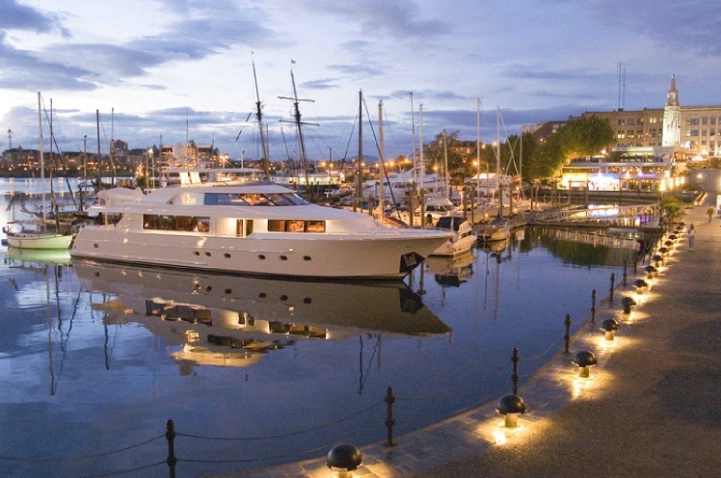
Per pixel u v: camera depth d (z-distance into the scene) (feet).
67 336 78.59
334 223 112.16
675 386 42.96
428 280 120.98
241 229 116.88
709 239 141.18
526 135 388.16
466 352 68.49
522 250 169.68
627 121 501.15
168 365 65.46
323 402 53.06
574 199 350.43
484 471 31.53
